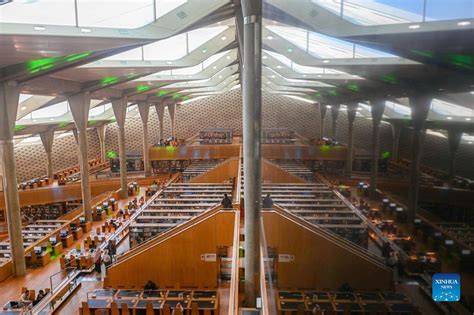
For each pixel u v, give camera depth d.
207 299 12.40
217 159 37.06
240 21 13.83
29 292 13.05
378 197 19.83
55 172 37.50
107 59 17.19
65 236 18.52
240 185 18.41
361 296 10.51
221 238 14.61
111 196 27.56
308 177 27.19
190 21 13.06
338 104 35.00
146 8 13.02
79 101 21.22
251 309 9.23
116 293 13.05
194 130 44.47
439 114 11.59
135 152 36.47
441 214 10.38
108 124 41.97
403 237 10.98
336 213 15.65
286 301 11.05
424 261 8.77
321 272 12.32
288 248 12.80
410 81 14.25
